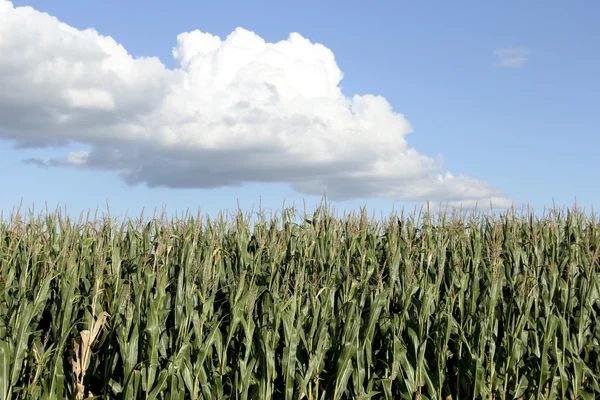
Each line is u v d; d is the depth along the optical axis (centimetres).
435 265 1086
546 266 1096
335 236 1209
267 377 755
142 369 755
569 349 845
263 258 1123
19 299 870
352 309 791
